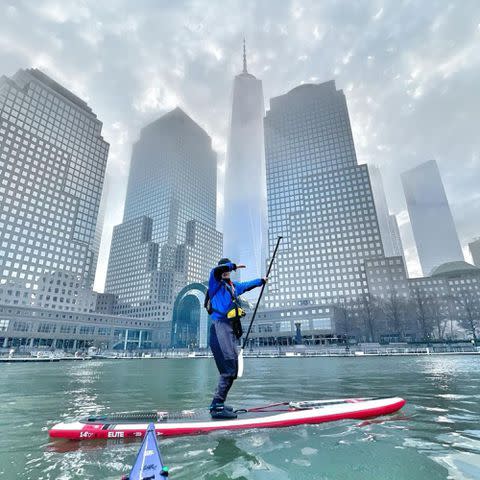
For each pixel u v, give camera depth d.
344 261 117.88
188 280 160.75
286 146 148.50
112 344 101.38
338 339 90.81
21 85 119.00
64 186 120.31
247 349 76.12
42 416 6.00
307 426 4.61
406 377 13.09
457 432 4.16
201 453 3.49
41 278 102.75
